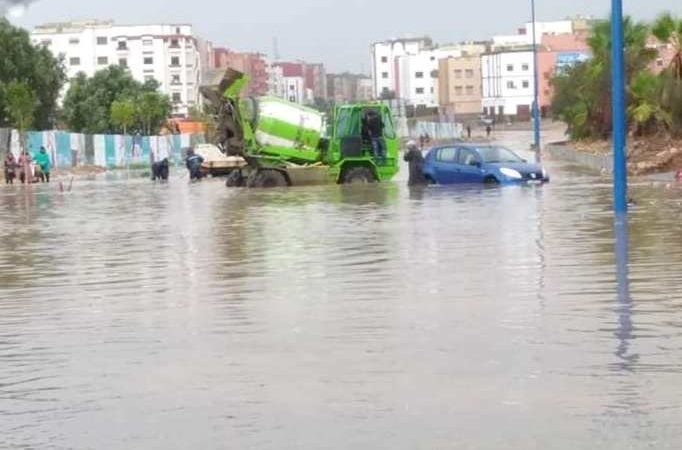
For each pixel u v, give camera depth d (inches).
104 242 882.1
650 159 1705.2
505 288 544.1
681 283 539.5
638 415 305.6
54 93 4286.4
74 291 597.9
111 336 454.3
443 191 1386.6
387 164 1721.2
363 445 287.1
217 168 2333.9
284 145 1726.1
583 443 282.2
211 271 657.0
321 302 521.7
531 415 309.1
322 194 1440.7
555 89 3875.5
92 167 2982.3
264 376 368.8
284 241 819.4
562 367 365.7
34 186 2098.9
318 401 332.8
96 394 353.4
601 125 2783.0
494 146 1535.4
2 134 2583.7
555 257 661.3
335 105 1748.3
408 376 361.1
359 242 791.7
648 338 409.7
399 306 500.7
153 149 3376.0
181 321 483.5
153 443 296.4
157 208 1294.3
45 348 434.9
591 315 461.1
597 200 1133.7
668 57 2687.0
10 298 580.7
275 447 289.0
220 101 1734.7
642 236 761.6
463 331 435.2
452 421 306.0
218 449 289.1
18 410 337.4
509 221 916.0
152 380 369.4
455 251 711.7
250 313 497.0
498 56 7687.0
